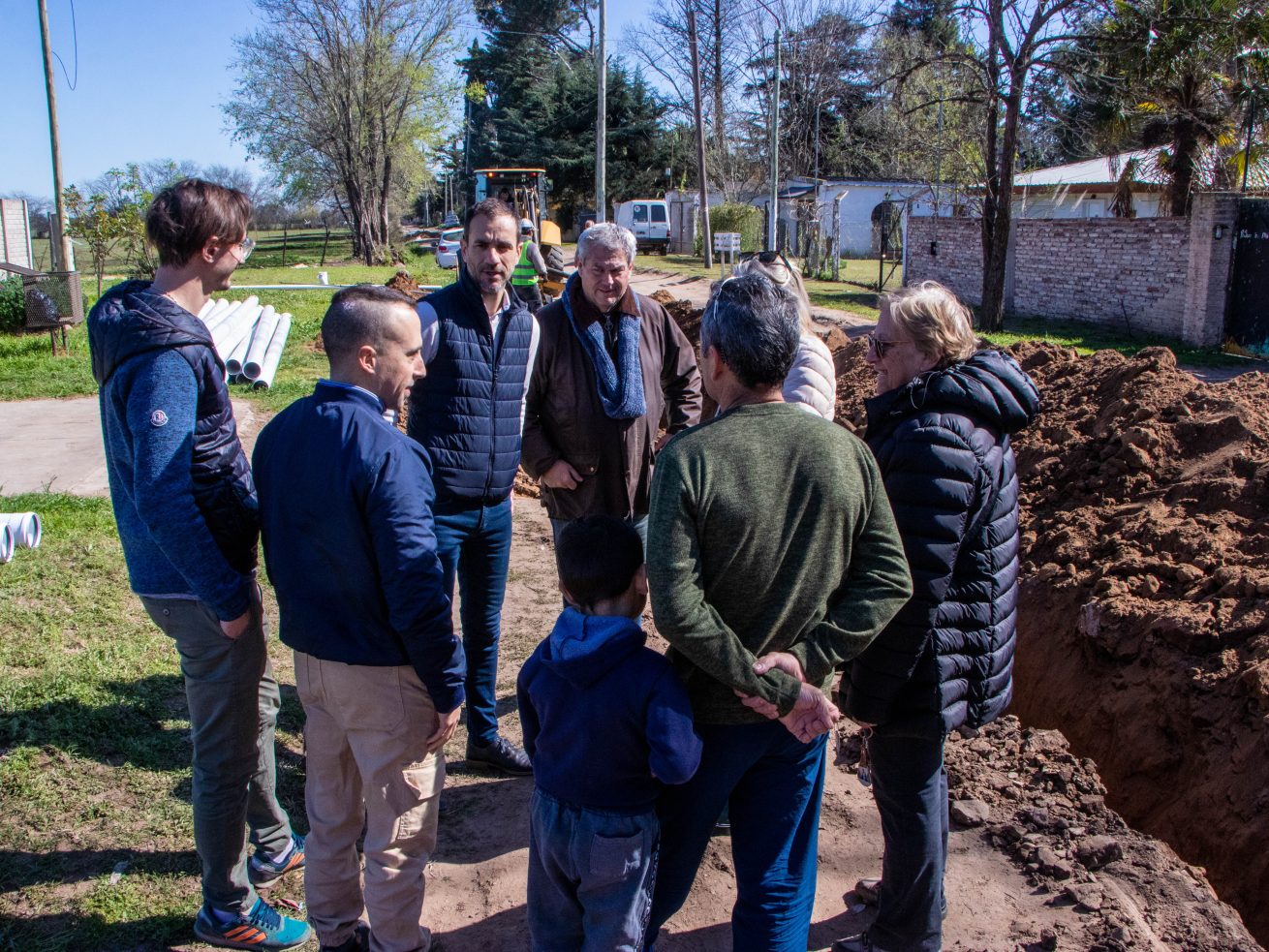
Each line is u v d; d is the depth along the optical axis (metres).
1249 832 3.78
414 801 2.64
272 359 12.25
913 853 2.65
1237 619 4.33
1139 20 16.98
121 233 21.72
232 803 2.79
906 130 28.08
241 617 2.57
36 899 3.05
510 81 63.16
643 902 2.32
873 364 2.79
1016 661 5.33
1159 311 17.78
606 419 3.68
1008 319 21.12
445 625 2.49
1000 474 2.53
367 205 46.31
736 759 2.33
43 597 5.20
